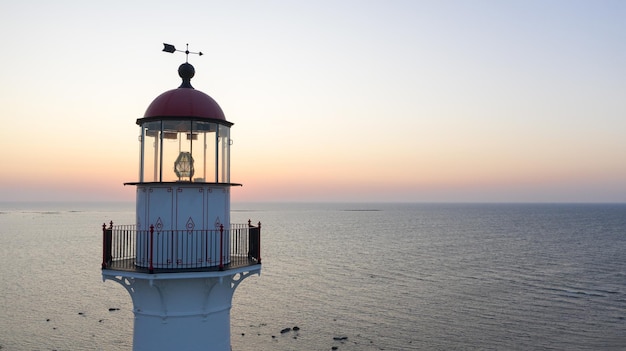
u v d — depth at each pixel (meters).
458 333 51.03
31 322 54.50
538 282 77.81
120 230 12.26
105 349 46.66
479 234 167.62
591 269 90.50
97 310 59.53
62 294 67.44
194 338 11.41
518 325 53.72
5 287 71.50
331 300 65.31
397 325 53.91
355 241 142.88
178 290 11.32
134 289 11.57
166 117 11.62
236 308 60.91
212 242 11.80
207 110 11.98
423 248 124.44
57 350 46.16
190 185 11.58
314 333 51.22
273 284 75.50
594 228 195.12
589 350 46.06
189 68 12.70
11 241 135.75
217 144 12.27
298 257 106.19
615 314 58.00
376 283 76.81
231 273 11.38
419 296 67.62
